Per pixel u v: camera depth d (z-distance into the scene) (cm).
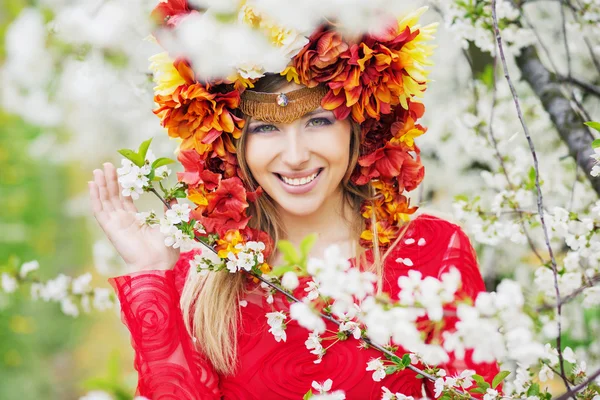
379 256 258
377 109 238
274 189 245
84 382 180
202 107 232
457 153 434
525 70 318
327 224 264
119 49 216
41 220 1082
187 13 214
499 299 159
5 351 780
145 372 242
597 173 218
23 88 256
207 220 234
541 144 403
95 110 474
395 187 257
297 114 235
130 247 251
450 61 437
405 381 248
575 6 328
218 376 255
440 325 174
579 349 362
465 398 205
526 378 212
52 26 205
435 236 270
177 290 263
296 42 220
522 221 276
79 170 1191
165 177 227
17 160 1083
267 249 251
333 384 247
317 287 214
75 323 872
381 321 170
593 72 404
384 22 221
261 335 252
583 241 245
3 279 384
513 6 320
